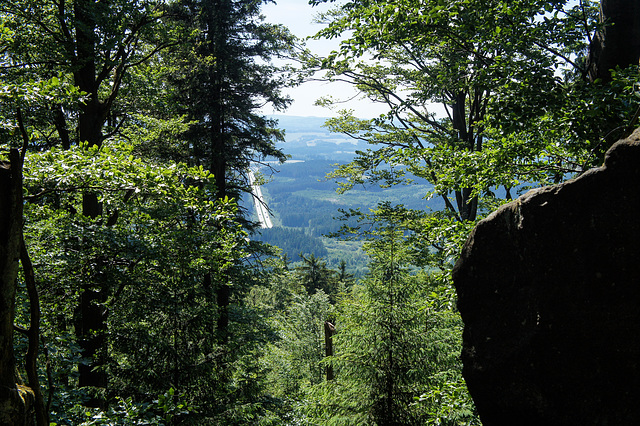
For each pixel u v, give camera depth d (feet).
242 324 46.93
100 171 21.57
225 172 60.44
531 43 22.24
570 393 8.65
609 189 8.37
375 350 27.78
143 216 30.17
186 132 53.42
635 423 7.97
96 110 37.06
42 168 21.01
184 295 31.37
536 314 9.07
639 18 20.76
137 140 44.57
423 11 22.41
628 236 8.16
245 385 38.86
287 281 128.67
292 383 70.79
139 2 35.88
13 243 9.39
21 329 10.22
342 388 29.09
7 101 20.29
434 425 22.24
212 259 28.22
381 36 24.88
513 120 19.30
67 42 32.27
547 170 20.97
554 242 8.92
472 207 40.22
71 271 26.55
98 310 31.89
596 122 17.89
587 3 26.43
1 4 32.37
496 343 9.71
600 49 22.00
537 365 9.02
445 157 23.88
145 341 30.01
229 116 58.13
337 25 26.37
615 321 8.23
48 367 11.12
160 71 44.91
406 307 28.58
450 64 31.89
